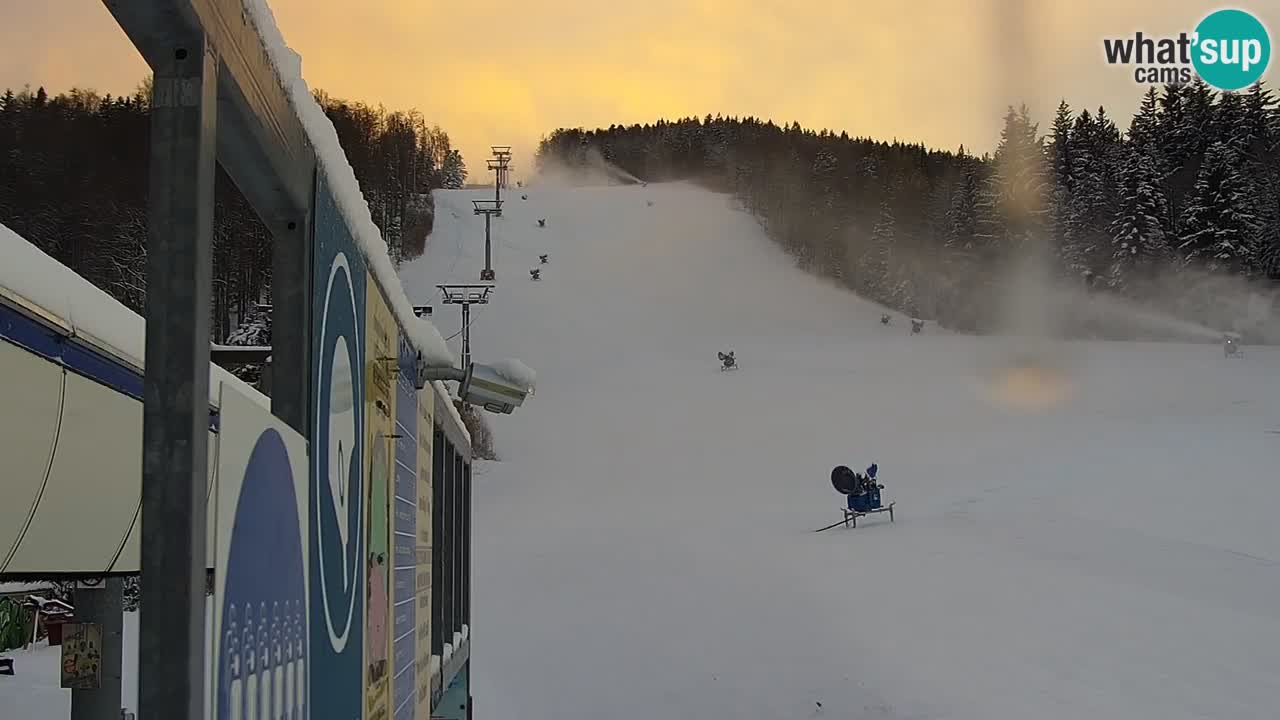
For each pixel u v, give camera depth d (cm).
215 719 191
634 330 6606
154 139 190
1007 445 3662
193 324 188
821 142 13938
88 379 465
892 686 1388
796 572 2086
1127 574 1944
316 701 283
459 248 8712
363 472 369
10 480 462
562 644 1722
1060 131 9156
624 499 3222
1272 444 3400
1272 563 2003
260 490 222
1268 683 1334
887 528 2484
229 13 212
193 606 183
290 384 280
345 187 336
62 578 568
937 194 9844
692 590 2028
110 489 539
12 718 1062
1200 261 7725
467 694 908
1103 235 8119
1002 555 2125
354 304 352
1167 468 3053
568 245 9056
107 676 678
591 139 17762
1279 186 8225
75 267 629
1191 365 5512
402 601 476
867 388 5003
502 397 589
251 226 1560
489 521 2972
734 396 4850
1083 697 1302
